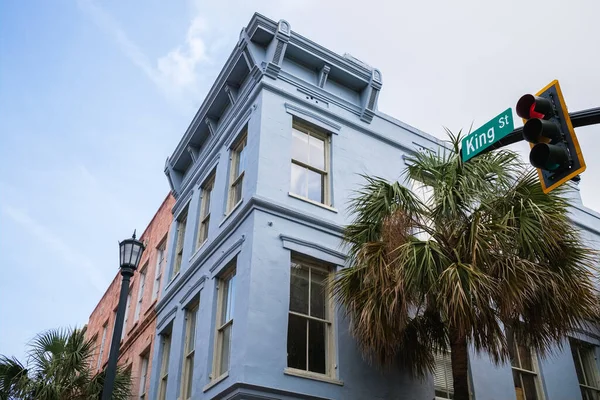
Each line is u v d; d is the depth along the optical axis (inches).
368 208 447.2
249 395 415.2
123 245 450.3
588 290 406.3
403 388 488.7
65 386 607.5
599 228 783.7
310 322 480.7
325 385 450.6
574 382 608.1
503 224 391.2
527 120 231.6
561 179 219.6
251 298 450.9
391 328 395.5
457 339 400.2
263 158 522.3
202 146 708.0
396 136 642.2
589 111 226.1
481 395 533.3
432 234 412.8
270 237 486.0
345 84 627.8
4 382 590.6
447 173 430.0
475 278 360.8
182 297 605.0
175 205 746.8
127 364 767.1
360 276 419.8
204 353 503.5
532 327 405.7
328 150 580.4
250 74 589.9
